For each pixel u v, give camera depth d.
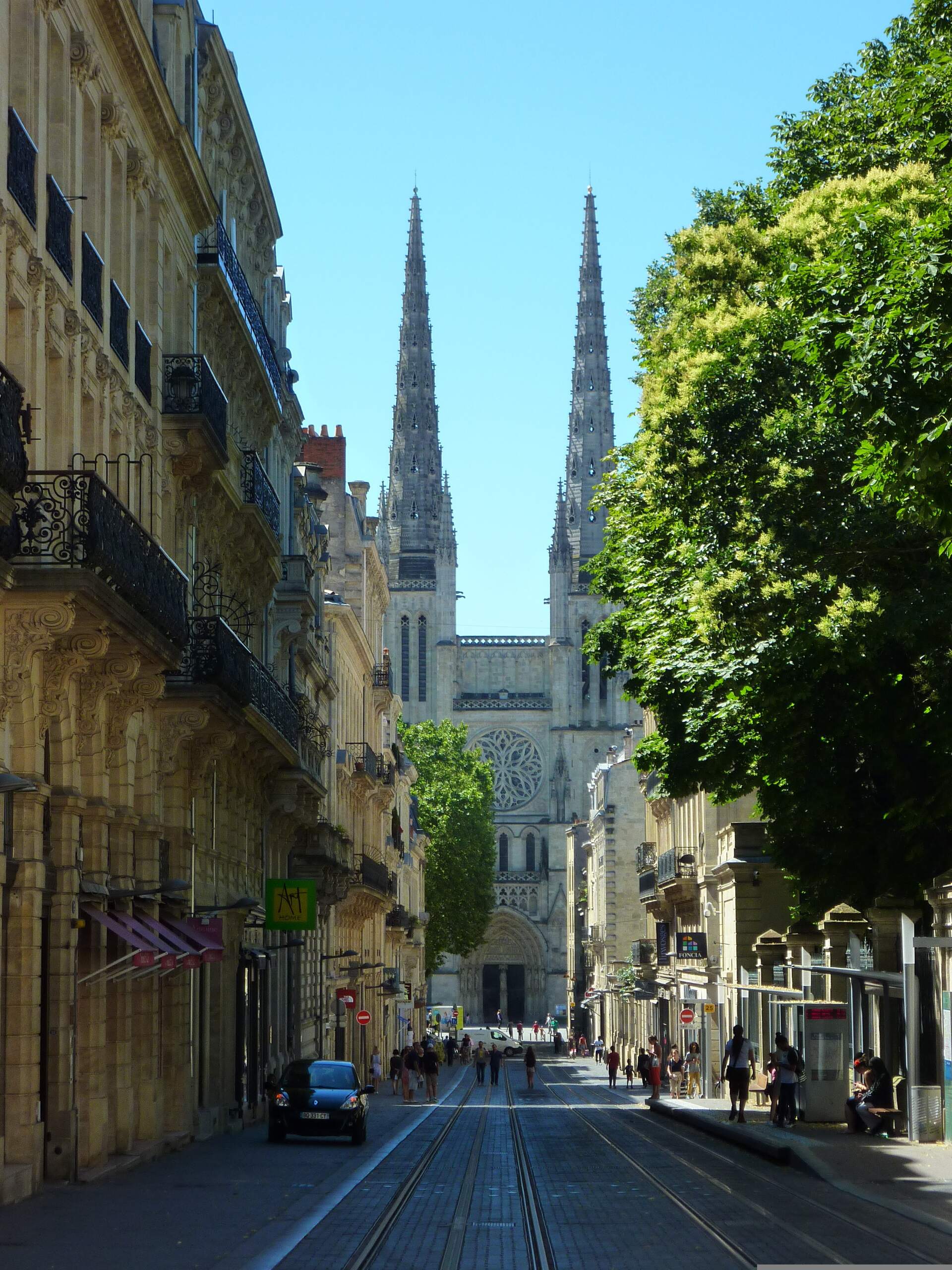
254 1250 21.22
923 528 33.66
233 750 48.66
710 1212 26.25
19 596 25.70
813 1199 27.84
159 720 38.31
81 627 27.53
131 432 36.53
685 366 37.59
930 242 26.16
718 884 77.75
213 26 47.41
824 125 42.38
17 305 27.27
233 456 50.09
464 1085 102.75
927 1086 37.59
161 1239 22.06
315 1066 44.81
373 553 105.31
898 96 36.34
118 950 33.38
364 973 97.19
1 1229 22.75
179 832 40.84
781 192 43.47
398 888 124.44
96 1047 31.75
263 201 58.50
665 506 39.38
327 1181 31.48
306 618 65.38
